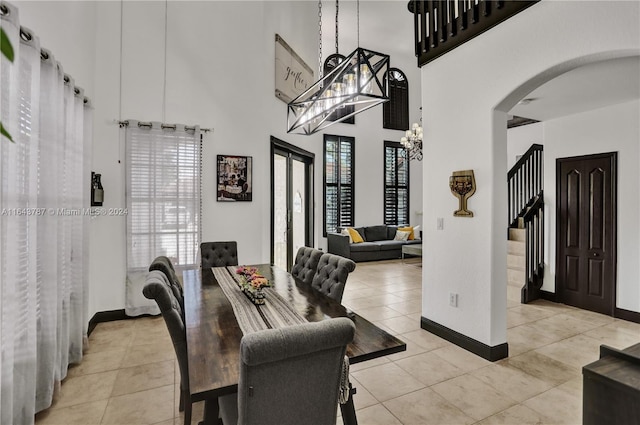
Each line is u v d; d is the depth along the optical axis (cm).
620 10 199
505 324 289
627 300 384
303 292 235
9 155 175
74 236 279
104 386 246
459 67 307
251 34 451
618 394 117
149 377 259
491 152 281
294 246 610
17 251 184
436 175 333
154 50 392
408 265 736
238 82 439
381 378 254
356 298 471
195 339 159
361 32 753
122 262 381
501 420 206
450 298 319
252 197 448
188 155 402
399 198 922
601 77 301
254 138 451
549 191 463
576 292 434
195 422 205
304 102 283
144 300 388
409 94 926
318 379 119
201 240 411
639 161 375
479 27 286
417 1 353
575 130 433
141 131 382
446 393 235
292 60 550
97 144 366
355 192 855
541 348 307
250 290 220
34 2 226
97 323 368
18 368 191
